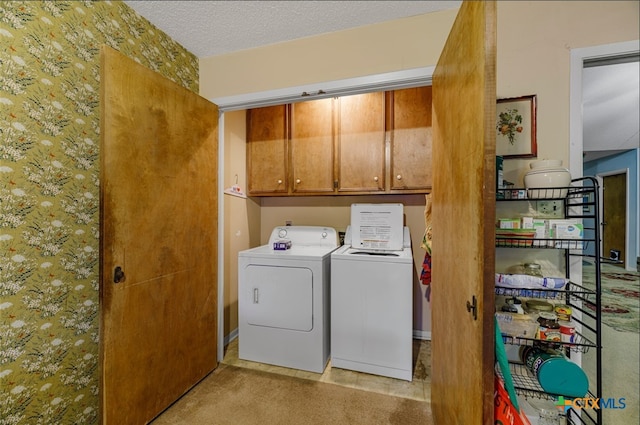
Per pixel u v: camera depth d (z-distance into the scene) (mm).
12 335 1105
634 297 3084
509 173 1442
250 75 1978
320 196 2846
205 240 1924
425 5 1544
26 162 1146
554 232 1280
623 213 4375
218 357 2199
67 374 1293
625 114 2889
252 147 2707
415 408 1662
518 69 1426
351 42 1748
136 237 1410
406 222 2611
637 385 1692
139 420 1437
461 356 1021
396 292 1941
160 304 1565
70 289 1307
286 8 1573
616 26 1322
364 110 2396
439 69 1377
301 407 1671
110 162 1267
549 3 1394
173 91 1632
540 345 1272
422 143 2262
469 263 930
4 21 1075
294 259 2102
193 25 1731
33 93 1165
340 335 2062
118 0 1510
